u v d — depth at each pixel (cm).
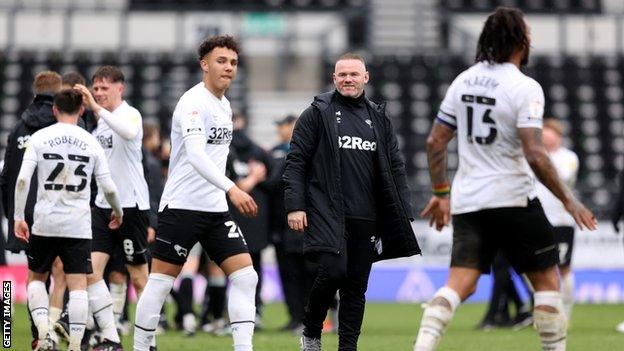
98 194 2403
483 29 1844
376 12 7762
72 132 2208
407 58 7500
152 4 7912
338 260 1964
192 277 3241
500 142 1798
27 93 7094
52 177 2188
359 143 2011
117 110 2436
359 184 2006
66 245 2211
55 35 7406
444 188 1939
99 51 7419
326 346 2723
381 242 2042
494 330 3469
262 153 3444
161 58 7394
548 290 1811
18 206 2194
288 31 7394
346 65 2031
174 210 2030
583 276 5244
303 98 7262
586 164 6800
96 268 2359
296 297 3394
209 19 7450
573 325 3678
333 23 7700
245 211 1942
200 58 2075
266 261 5675
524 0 8150
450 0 8019
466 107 1830
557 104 7175
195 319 3516
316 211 1984
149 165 2872
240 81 7212
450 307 1784
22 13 7369
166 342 2900
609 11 8125
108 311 2333
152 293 2038
